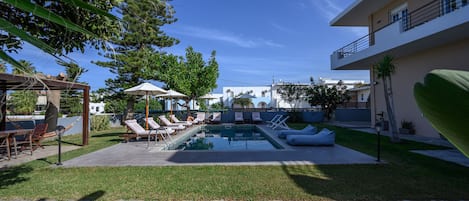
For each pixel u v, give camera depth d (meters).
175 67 16.38
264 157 6.12
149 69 16.14
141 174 4.66
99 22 2.29
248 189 3.82
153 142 9.15
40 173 4.80
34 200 3.48
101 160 5.94
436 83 0.53
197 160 5.85
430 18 9.33
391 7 11.41
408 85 10.84
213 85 17.36
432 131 9.73
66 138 10.84
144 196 3.58
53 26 2.01
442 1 8.82
